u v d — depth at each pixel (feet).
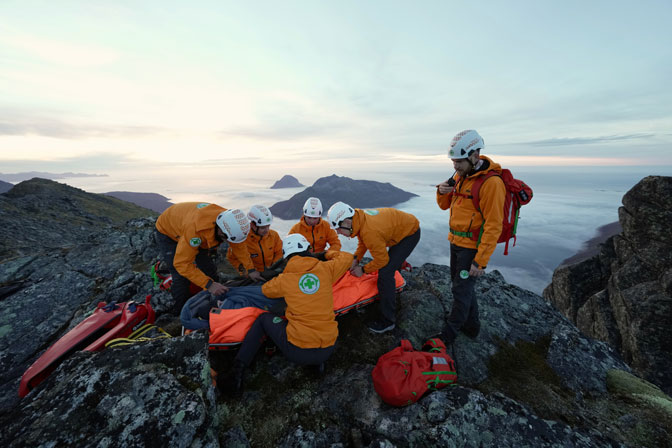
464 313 12.30
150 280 19.60
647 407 11.15
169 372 8.75
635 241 68.54
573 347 14.51
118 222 181.57
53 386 8.27
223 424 9.77
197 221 12.25
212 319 11.80
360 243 14.05
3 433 7.06
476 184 10.71
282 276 11.05
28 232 90.48
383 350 13.23
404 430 8.96
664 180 63.31
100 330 12.28
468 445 8.32
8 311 16.40
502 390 11.80
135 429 7.16
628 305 61.57
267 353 12.42
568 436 8.93
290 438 9.36
